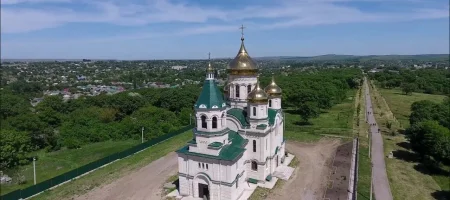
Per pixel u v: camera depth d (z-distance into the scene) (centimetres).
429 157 7300
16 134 8025
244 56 6150
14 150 7556
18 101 14300
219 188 5147
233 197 5184
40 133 9144
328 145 8456
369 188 5816
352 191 5728
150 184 6144
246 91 6222
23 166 7762
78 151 8925
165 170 6862
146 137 9906
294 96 13438
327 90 15062
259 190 5703
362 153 7781
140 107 13188
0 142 7462
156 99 14025
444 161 6919
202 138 5166
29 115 9762
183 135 9775
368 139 8969
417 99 17025
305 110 11019
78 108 12962
